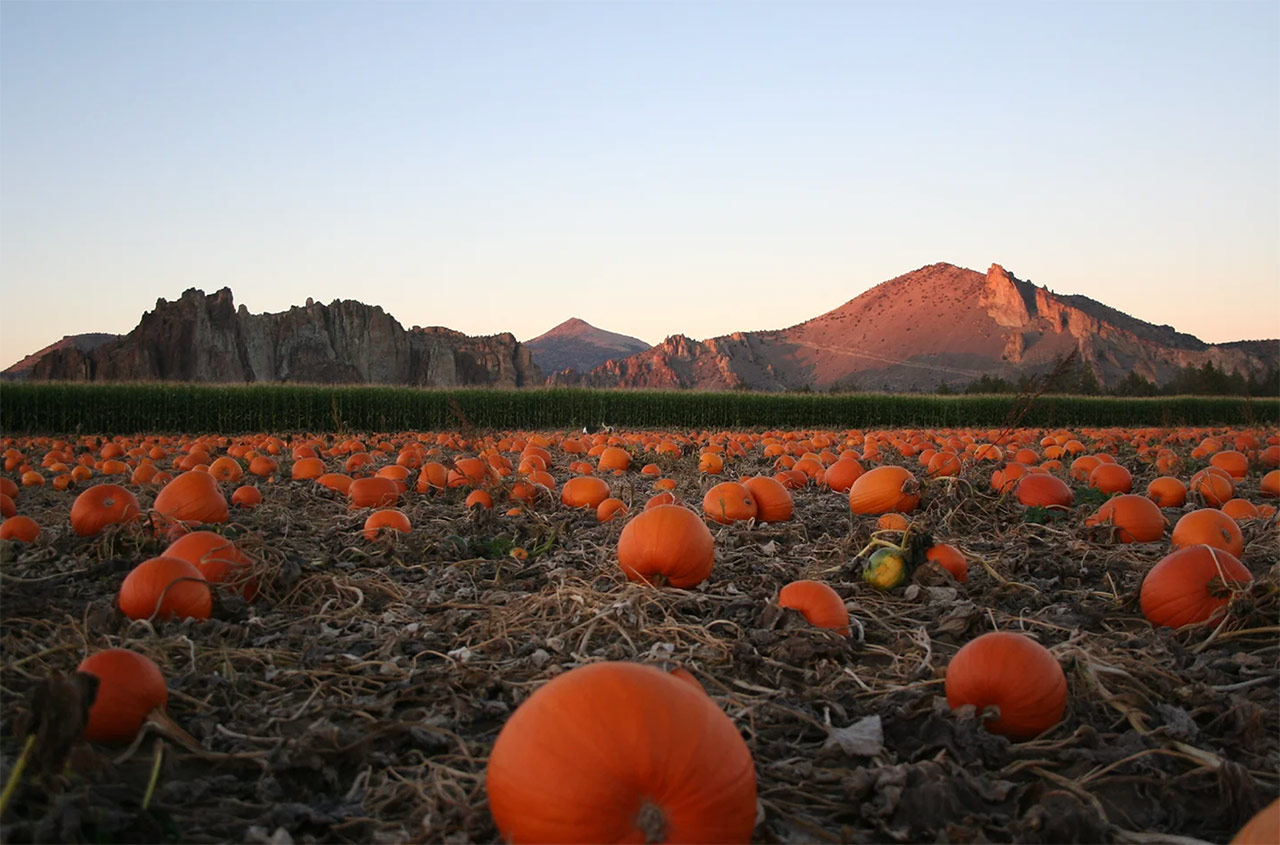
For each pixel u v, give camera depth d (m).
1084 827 2.58
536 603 4.68
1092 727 3.27
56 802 2.33
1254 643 4.35
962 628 4.49
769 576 5.51
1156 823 2.78
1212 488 8.62
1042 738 3.25
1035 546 6.69
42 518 7.79
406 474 9.59
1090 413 38.62
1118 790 2.99
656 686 2.24
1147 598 4.73
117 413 25.42
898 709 3.35
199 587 4.37
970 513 7.53
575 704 2.19
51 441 17.64
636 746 2.10
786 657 3.99
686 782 2.09
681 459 12.59
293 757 2.88
